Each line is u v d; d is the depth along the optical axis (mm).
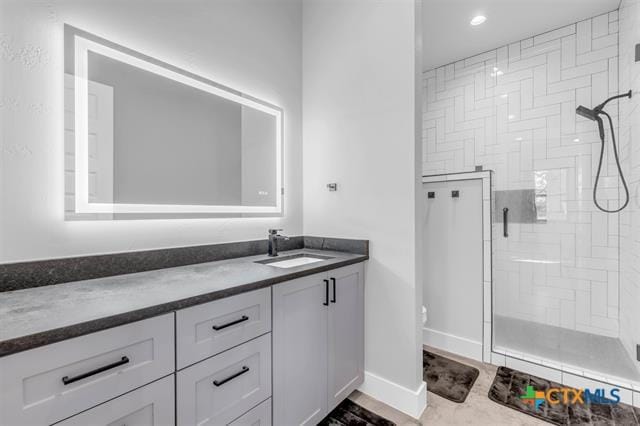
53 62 1073
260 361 1151
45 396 650
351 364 1688
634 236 1871
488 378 1943
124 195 1260
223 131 1666
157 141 1375
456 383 1888
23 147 1012
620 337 2115
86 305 820
